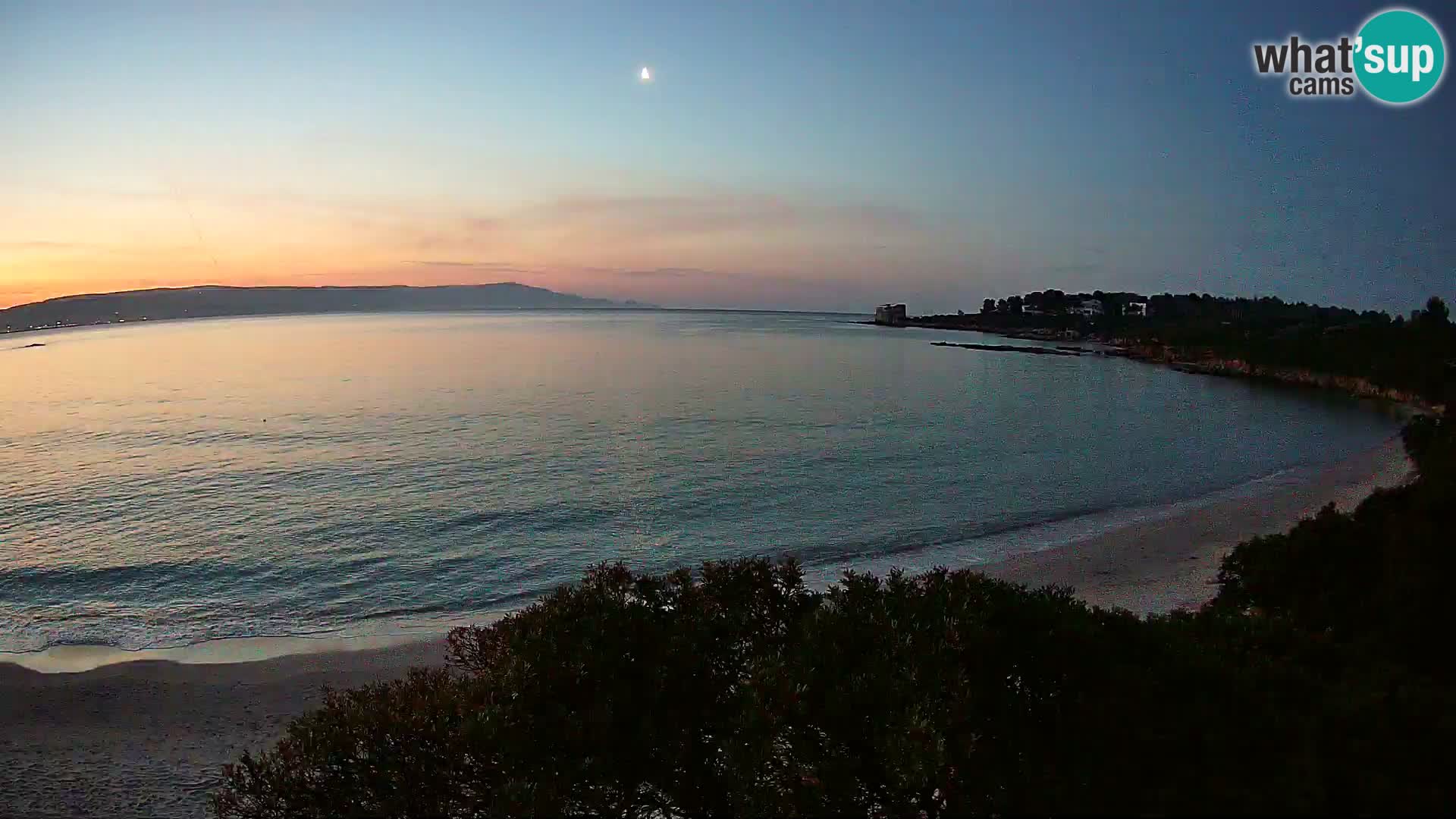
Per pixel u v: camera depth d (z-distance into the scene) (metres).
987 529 27.98
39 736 12.71
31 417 55.91
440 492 32.78
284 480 35.12
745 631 7.38
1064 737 5.53
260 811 6.33
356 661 16.20
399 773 6.22
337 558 24.09
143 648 17.22
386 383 77.31
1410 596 9.79
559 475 36.31
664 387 74.69
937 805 5.43
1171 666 6.12
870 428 51.19
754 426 51.44
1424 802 4.32
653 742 6.22
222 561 23.72
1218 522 27.69
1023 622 6.69
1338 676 6.29
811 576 22.53
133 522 28.05
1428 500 12.00
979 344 154.75
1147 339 127.50
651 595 7.84
